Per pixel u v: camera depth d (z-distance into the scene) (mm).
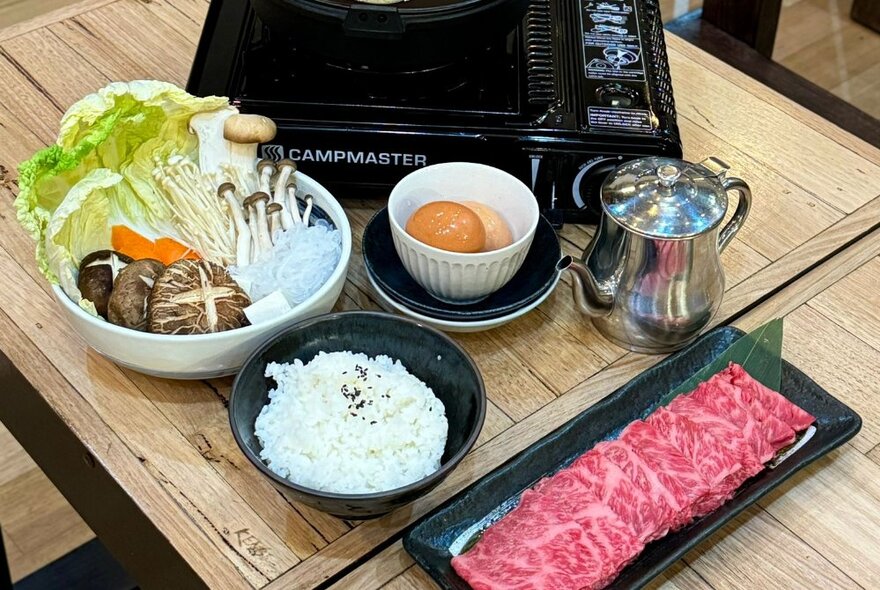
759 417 831
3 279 932
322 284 879
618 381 887
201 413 856
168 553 806
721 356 872
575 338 914
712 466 796
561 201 967
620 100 956
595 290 867
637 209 841
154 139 908
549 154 937
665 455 806
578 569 747
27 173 829
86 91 1080
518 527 775
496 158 948
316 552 790
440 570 758
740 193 879
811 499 821
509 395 875
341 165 960
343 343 849
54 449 916
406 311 893
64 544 1266
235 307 841
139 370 853
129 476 819
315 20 879
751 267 959
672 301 863
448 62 937
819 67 1819
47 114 1056
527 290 901
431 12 878
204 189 908
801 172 1033
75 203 836
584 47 1005
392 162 956
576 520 772
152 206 913
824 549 797
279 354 830
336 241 894
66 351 888
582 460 806
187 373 845
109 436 841
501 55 990
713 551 797
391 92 951
